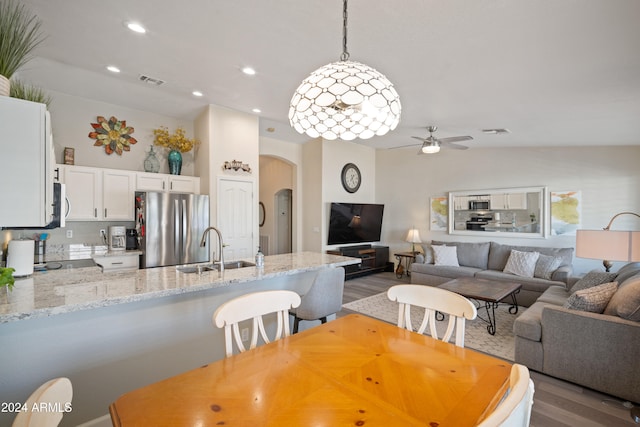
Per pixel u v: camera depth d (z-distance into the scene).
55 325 1.68
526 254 4.91
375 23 1.92
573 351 2.48
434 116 3.66
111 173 4.06
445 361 1.35
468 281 4.34
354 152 7.17
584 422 2.06
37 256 3.60
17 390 1.58
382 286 5.93
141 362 1.98
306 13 1.94
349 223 6.75
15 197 1.54
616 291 2.64
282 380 1.18
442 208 6.53
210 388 1.12
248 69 3.00
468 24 1.79
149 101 4.21
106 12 2.20
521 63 2.15
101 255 3.76
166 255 4.04
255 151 4.91
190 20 2.21
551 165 5.18
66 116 4.00
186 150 4.72
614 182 4.62
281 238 8.15
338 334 1.66
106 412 1.84
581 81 2.29
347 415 0.97
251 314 1.62
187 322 2.19
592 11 1.50
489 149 5.88
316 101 1.52
